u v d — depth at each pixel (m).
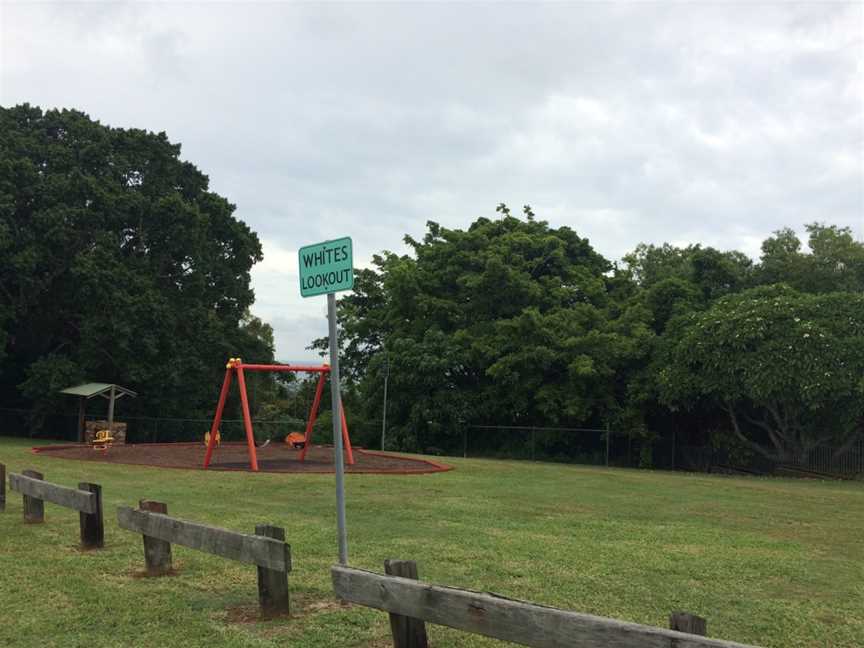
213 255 35.81
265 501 11.84
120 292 29.41
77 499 7.95
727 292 31.94
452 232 35.72
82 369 29.70
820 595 6.71
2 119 31.39
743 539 9.52
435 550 8.05
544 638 3.44
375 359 32.47
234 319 37.03
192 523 6.12
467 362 31.50
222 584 6.50
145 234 32.88
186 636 5.12
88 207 30.98
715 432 28.69
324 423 34.72
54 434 32.88
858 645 5.33
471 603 3.81
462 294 34.19
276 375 39.41
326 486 14.09
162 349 31.64
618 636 3.13
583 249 36.84
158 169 34.81
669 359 27.62
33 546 7.88
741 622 5.79
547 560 7.71
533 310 30.23
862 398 22.47
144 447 24.62
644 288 36.84
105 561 7.25
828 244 32.59
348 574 4.63
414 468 18.80
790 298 25.11
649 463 29.22
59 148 31.39
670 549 8.62
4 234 28.02
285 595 5.59
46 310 31.89
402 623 4.46
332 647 4.95
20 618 5.47
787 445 25.91
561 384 30.38
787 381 22.97
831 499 15.12
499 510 11.50
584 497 13.81
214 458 20.75
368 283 39.91
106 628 5.28
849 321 23.55
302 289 6.21
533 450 29.84
